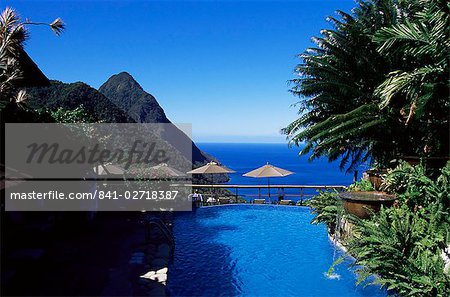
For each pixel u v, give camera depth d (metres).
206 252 12.16
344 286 9.20
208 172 20.67
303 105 18.59
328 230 13.76
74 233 12.23
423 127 12.77
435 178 10.86
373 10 15.54
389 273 7.49
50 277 8.34
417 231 8.06
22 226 9.98
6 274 7.62
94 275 8.52
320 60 16.62
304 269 10.45
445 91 10.58
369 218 10.47
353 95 16.02
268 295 8.76
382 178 12.08
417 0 11.72
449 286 6.43
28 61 15.02
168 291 8.89
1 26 10.48
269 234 14.50
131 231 12.65
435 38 9.50
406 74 10.52
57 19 10.84
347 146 17.45
